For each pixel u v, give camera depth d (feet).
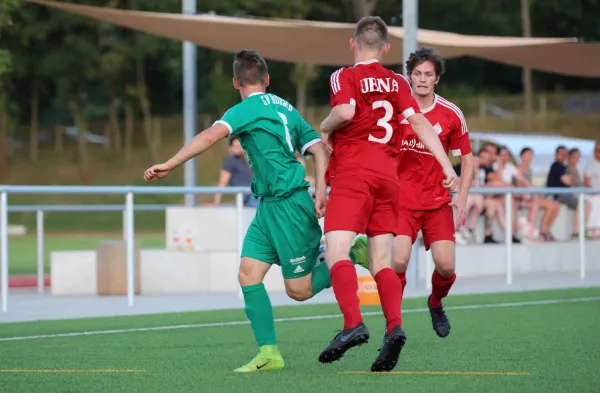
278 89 443.73
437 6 444.14
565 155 142.72
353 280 50.47
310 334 73.46
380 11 389.80
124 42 400.47
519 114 410.93
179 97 461.37
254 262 54.03
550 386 48.06
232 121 52.24
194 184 139.64
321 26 116.67
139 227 314.96
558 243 138.62
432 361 57.77
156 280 111.65
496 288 111.65
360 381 49.85
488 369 54.39
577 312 87.10
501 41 127.85
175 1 363.15
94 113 469.16
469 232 132.16
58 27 390.42
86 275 111.96
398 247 62.44
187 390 47.85
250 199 117.60
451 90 441.27
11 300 103.14
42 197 345.92
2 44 378.12
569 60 138.21
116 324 80.38
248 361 59.31
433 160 62.75
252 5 341.62
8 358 61.26
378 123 52.24
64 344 68.33
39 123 465.88
